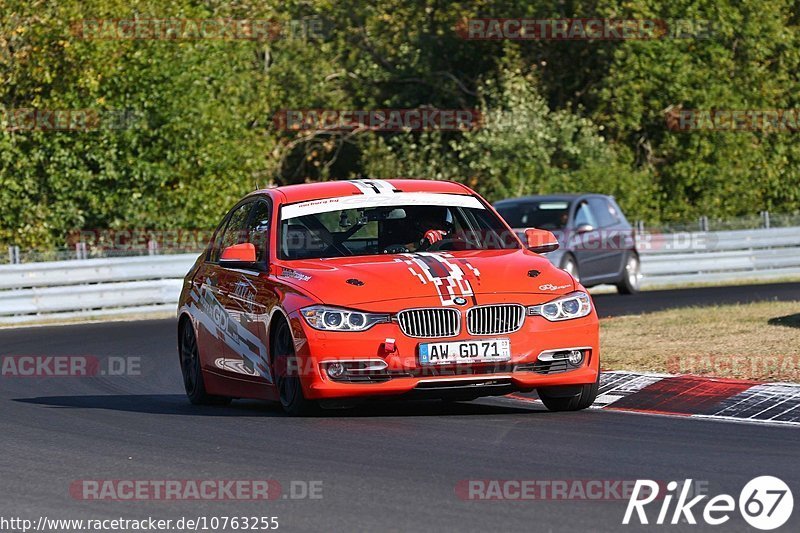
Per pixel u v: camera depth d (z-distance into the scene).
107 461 22.70
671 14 103.38
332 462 21.70
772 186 110.62
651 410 27.58
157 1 83.06
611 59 103.19
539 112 99.69
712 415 26.50
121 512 18.52
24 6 78.94
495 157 98.88
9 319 62.66
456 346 25.64
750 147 107.38
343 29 111.62
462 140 100.69
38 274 64.19
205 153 81.69
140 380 38.28
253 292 28.53
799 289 67.25
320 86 109.38
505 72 101.44
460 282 26.19
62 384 37.41
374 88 111.75
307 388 26.06
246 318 28.83
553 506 18.05
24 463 22.84
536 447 22.78
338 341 25.61
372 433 24.62
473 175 101.12
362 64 110.62
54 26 78.19
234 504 18.73
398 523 17.20
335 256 28.44
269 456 22.48
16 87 79.56
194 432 25.83
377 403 29.58
